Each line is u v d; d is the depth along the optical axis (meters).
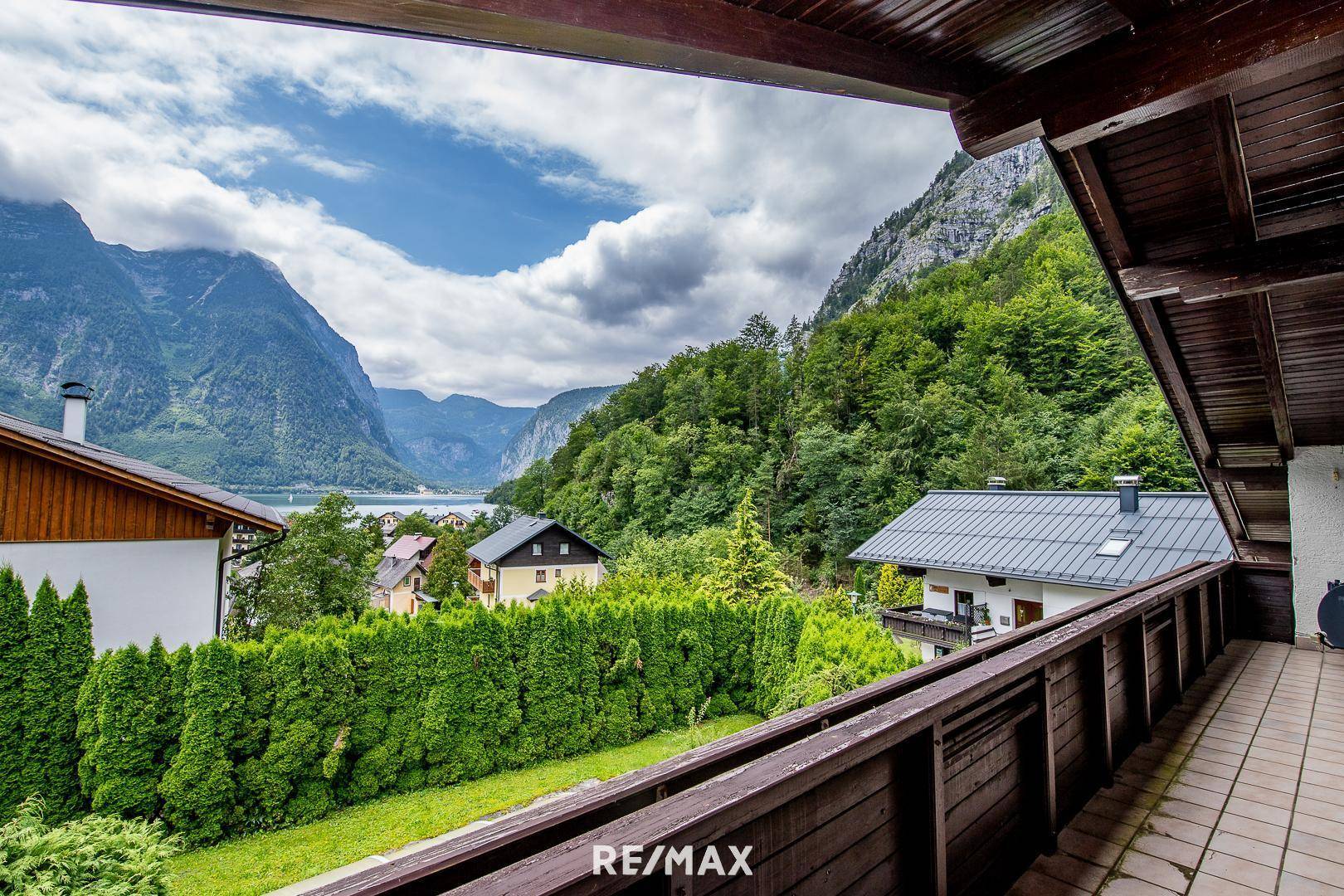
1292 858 2.26
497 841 0.87
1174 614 4.25
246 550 9.71
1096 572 10.72
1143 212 3.77
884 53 2.05
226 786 6.85
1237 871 2.17
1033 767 2.27
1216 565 5.54
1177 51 2.03
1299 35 1.84
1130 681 3.45
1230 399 5.30
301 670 7.55
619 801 1.05
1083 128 2.21
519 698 9.09
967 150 2.51
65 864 3.64
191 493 7.62
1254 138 3.22
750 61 1.66
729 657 11.03
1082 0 1.97
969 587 13.00
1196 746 3.39
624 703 9.81
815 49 1.82
